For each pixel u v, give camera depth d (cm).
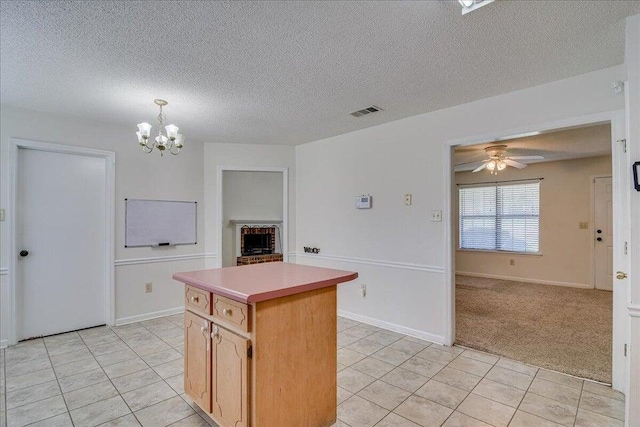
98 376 263
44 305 349
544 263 626
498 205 681
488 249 693
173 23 185
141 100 303
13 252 324
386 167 378
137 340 340
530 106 276
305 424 185
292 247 488
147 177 412
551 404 224
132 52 217
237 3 168
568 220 602
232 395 177
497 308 457
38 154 345
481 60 230
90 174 377
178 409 220
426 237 343
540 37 201
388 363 287
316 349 191
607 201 569
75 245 368
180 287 439
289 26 189
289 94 291
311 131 411
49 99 300
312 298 190
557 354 304
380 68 242
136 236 403
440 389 244
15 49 212
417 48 213
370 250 395
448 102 311
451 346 323
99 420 207
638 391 181
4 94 288
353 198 414
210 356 195
